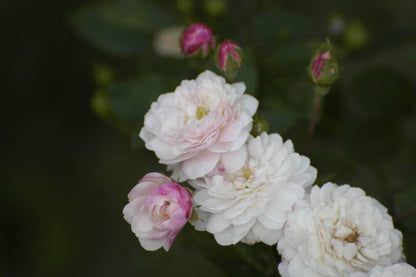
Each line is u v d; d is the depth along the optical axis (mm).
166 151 367
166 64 459
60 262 655
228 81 402
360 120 471
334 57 385
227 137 363
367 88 475
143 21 487
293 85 436
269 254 395
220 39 459
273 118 411
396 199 404
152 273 614
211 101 367
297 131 434
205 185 364
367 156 469
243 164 366
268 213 360
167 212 350
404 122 535
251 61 412
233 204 362
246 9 472
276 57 443
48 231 661
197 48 405
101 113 451
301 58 440
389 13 486
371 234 351
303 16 477
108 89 427
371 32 480
